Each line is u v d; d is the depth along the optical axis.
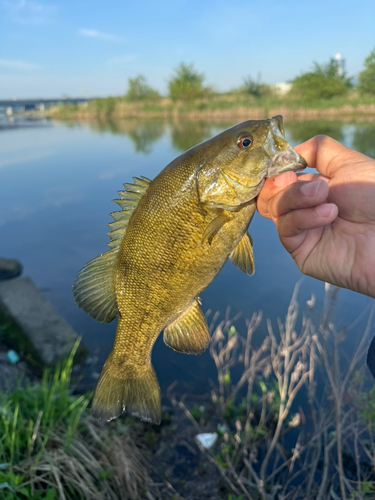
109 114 51.56
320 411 3.99
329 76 34.38
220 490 3.60
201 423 4.31
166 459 3.90
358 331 5.06
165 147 21.02
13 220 11.04
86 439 3.77
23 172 16.69
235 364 5.06
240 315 5.93
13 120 57.44
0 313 6.18
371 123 23.70
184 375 4.98
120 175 15.31
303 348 4.25
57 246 9.27
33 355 5.34
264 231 9.05
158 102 48.91
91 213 11.31
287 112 31.48
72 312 6.67
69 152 21.34
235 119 35.62
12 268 7.77
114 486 3.42
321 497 3.47
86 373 5.14
